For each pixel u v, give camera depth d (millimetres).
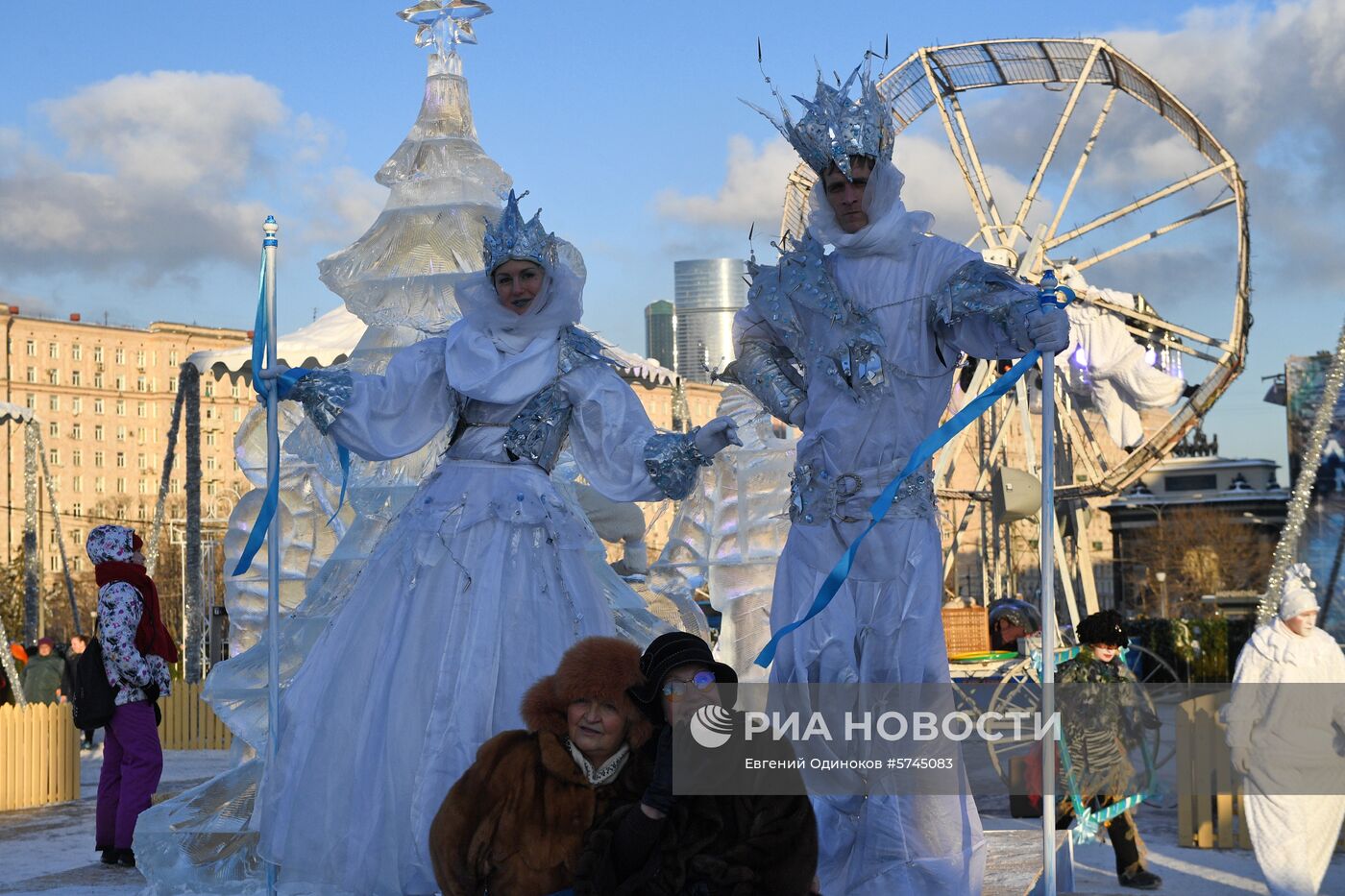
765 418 10273
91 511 118438
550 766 3783
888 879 4207
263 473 8750
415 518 5258
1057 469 19031
